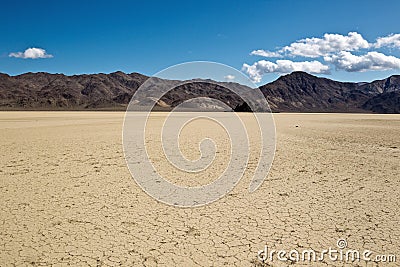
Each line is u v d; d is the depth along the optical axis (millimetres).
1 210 6195
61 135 19203
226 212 6234
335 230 5375
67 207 6414
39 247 4781
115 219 5844
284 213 6156
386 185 8023
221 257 4555
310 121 37594
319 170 9805
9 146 14234
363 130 23953
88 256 4547
